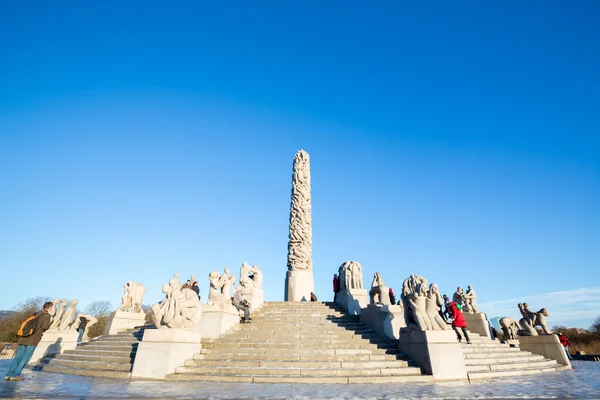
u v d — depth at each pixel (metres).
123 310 20.22
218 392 8.47
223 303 15.30
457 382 10.41
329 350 12.62
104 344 16.22
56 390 8.57
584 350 31.14
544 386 9.54
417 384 9.98
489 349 15.24
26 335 10.39
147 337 11.64
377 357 12.12
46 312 10.86
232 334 14.59
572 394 8.19
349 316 17.91
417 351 11.81
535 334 16.75
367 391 8.70
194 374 11.05
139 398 7.58
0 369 14.08
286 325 15.91
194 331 12.79
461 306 19.62
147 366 11.26
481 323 18.80
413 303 12.24
